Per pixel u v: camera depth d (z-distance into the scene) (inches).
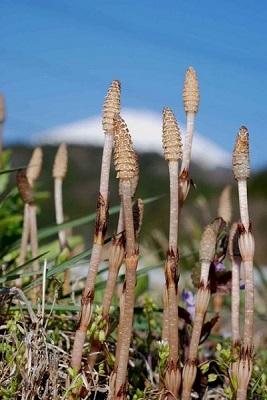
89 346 19.2
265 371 22.8
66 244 26.7
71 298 24.5
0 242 30.2
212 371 22.6
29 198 25.0
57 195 26.3
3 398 18.6
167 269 18.3
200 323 18.4
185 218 38.9
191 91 19.6
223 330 32.4
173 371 18.3
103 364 20.0
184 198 19.6
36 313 22.4
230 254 19.5
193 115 19.7
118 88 18.4
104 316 18.9
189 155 19.6
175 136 18.1
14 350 19.9
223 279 20.7
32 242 25.2
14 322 20.3
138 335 24.6
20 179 24.6
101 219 18.2
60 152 26.0
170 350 18.4
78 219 26.4
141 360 22.7
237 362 18.1
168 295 18.3
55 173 26.1
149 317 23.0
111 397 18.2
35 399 19.3
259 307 37.1
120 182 17.9
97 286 25.6
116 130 17.5
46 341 20.8
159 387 19.5
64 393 18.7
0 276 23.3
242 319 28.7
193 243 36.4
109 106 18.4
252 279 17.8
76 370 18.3
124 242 18.6
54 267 22.4
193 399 21.0
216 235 18.6
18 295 22.4
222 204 24.4
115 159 17.5
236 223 19.5
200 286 18.4
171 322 18.3
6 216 31.7
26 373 19.0
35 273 22.3
